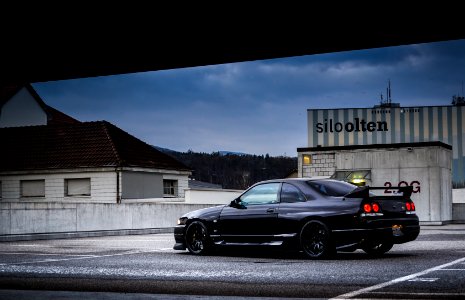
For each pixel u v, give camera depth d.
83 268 9.94
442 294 6.59
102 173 33.94
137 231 22.86
